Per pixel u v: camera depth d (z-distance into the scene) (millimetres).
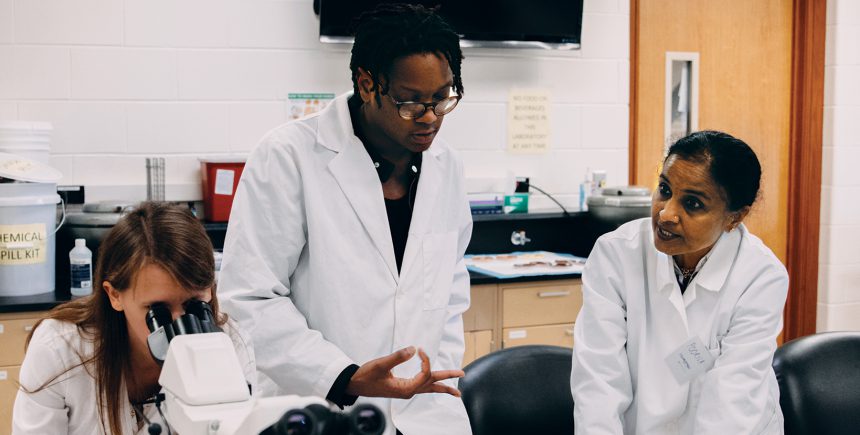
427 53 1368
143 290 1162
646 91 3936
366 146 1592
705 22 4008
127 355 1286
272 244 1511
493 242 3615
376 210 1568
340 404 1400
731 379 1504
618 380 1588
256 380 1511
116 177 3230
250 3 3330
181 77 3273
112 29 3184
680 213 1452
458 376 1338
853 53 4117
